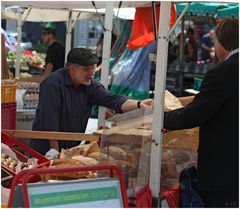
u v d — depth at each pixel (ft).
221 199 9.03
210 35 34.96
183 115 9.18
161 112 9.64
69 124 13.58
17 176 7.38
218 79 8.89
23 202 7.14
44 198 7.19
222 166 8.99
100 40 32.22
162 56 9.61
